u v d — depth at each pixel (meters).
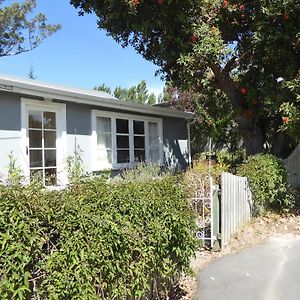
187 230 4.88
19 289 2.75
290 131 10.62
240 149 16.61
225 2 11.93
